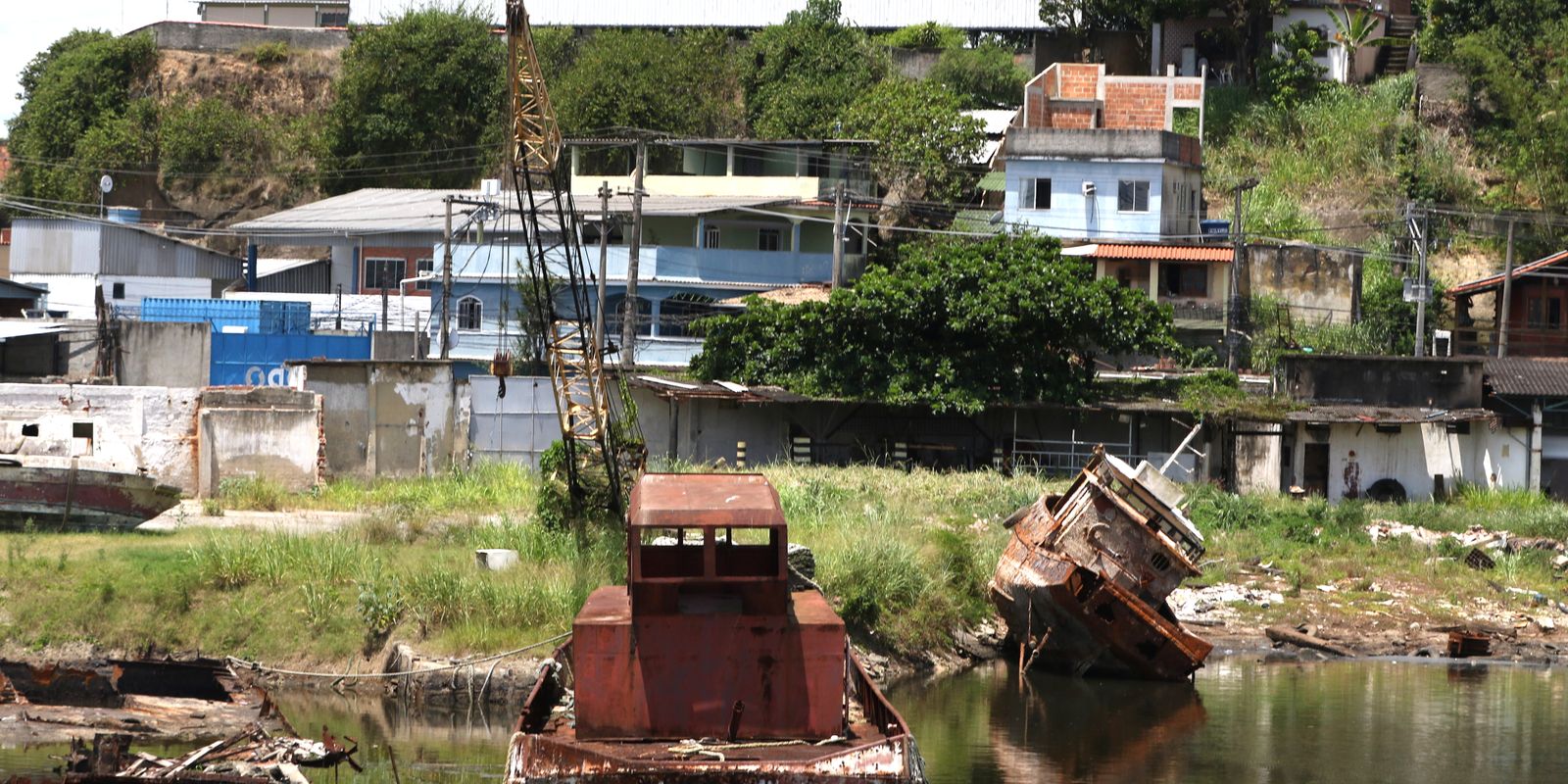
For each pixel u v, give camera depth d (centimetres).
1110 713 3628
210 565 3881
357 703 3509
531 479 5684
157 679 3189
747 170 9019
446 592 3753
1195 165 8512
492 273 8138
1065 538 4019
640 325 8100
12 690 3133
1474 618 4762
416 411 6025
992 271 6506
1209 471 6556
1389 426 6469
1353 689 3953
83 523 4472
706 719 2394
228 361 7288
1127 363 7488
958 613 4341
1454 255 8806
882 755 2258
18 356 7444
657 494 2505
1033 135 8312
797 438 6669
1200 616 4716
